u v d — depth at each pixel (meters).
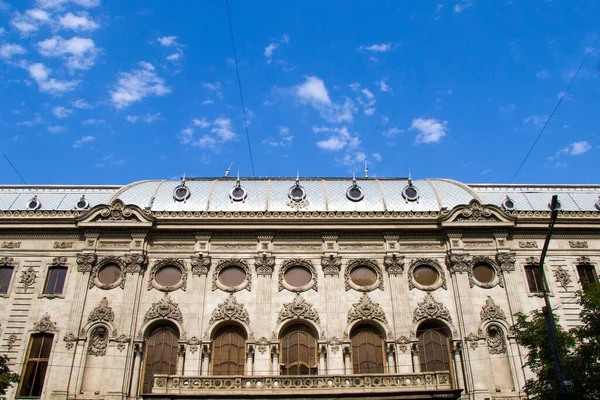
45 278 44.12
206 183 52.00
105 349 41.50
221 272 44.88
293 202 49.28
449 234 45.75
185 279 44.06
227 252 45.22
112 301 42.94
